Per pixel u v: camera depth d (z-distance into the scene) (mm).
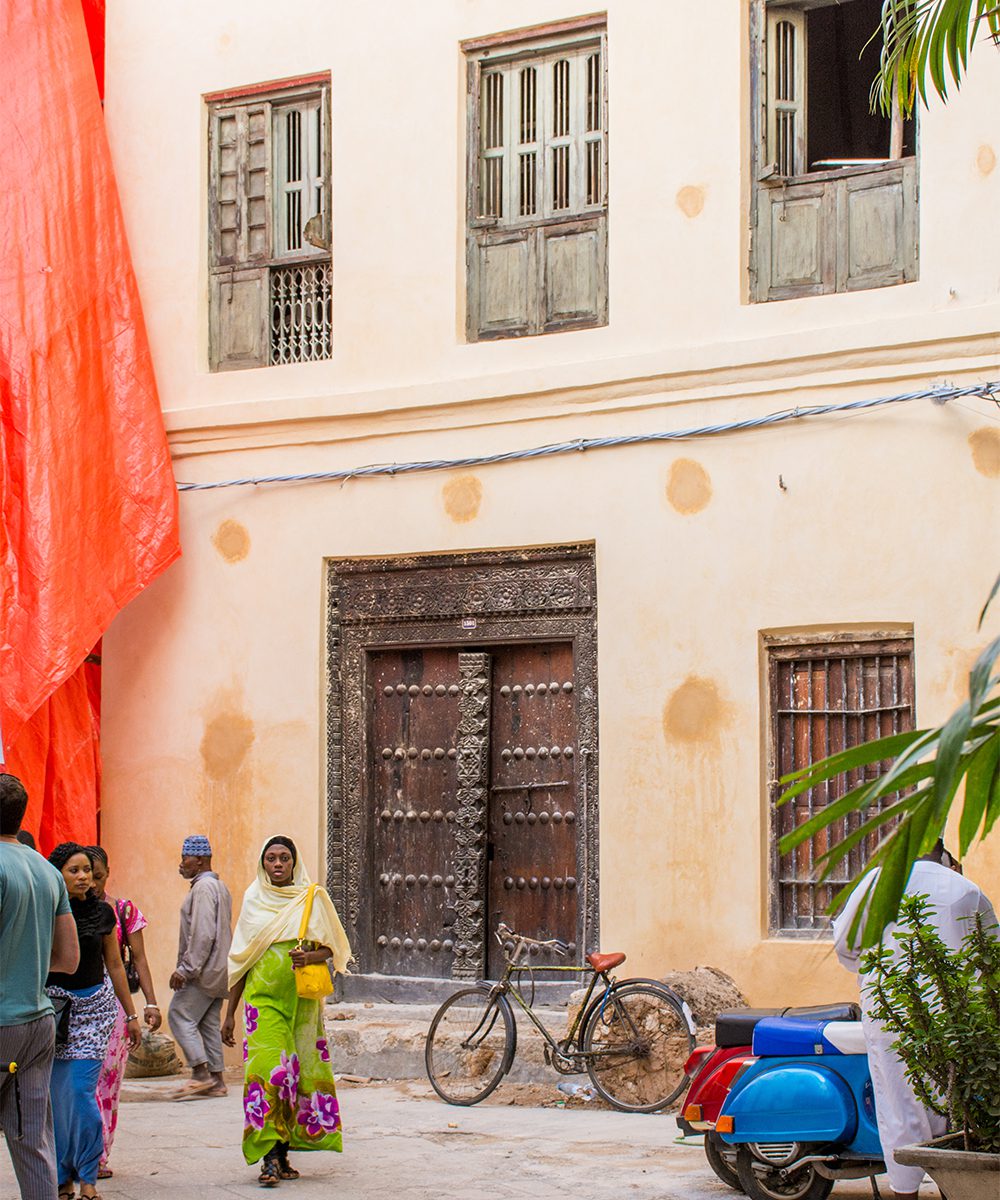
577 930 11047
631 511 10867
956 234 9859
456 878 11477
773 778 10305
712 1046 7605
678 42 10961
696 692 10531
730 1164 7398
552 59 11578
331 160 12281
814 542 10188
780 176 10656
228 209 12750
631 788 10695
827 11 13336
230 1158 8406
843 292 10383
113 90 13086
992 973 5262
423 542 11648
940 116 9953
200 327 12680
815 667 10258
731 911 10266
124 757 12586
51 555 11516
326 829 11953
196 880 10727
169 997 12195
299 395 12172
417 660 11859
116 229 12406
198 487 12461
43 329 11836
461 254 11758
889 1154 6195
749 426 10430
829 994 9852
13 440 11617
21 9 12312
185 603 12469
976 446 9688
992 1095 5098
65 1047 7227
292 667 12062
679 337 10797
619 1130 9070
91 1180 7223
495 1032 10242
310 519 12086
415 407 11688
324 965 7840
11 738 11242
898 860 4105
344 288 12086
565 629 11211
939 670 9695
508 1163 8148
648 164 11008
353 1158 8328
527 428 11297
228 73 12672
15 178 12023
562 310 11438
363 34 12148
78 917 7309
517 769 11461
